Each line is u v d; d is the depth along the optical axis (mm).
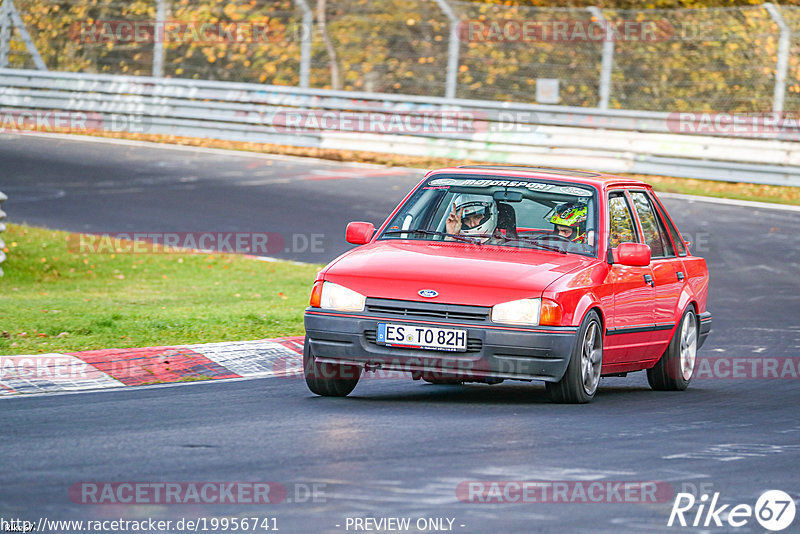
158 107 94062
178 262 56781
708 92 100562
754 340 41438
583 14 104562
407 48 107125
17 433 22797
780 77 84875
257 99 91938
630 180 32594
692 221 67688
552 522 17016
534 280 26906
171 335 36000
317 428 23766
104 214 66562
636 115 84000
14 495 17891
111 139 92312
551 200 30219
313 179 78500
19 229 61312
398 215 30906
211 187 74875
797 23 97312
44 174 77562
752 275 55375
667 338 32094
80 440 22172
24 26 103000
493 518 17094
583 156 83375
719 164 80750
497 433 23656
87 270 54844
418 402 28062
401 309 26797
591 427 24844
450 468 20188
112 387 29344
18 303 44688
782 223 68125
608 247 29516
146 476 19219
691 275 33844
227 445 21859
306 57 92500
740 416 27359
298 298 47812
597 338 28562
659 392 32188
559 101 103812
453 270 27234
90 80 95500
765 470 21125
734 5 103812
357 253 28828
